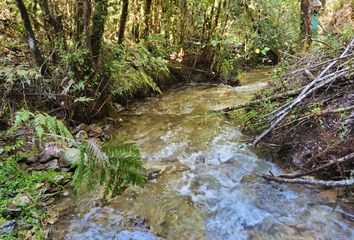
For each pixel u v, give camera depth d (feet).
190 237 7.93
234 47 22.90
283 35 24.88
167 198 9.34
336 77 10.69
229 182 10.03
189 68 21.12
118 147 6.63
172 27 20.58
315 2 21.01
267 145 11.43
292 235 7.95
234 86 20.52
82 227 8.18
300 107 11.34
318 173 9.54
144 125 14.25
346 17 26.86
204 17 20.52
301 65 13.76
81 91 13.30
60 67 12.46
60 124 7.61
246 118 13.60
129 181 6.66
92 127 13.34
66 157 10.54
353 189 9.00
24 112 8.11
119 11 17.33
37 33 13.06
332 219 8.32
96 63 13.56
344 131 9.68
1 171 9.47
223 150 11.84
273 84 14.48
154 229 8.16
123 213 8.71
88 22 12.89
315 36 18.11
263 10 24.53
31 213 8.34
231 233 8.10
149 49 19.27
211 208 8.95
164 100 17.72
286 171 10.25
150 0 18.53
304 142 10.55
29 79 11.73
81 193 9.41
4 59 12.08
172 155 11.59
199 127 13.87
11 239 7.41
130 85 16.53
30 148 10.80
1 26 13.26
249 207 8.93
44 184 9.45
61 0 13.58
